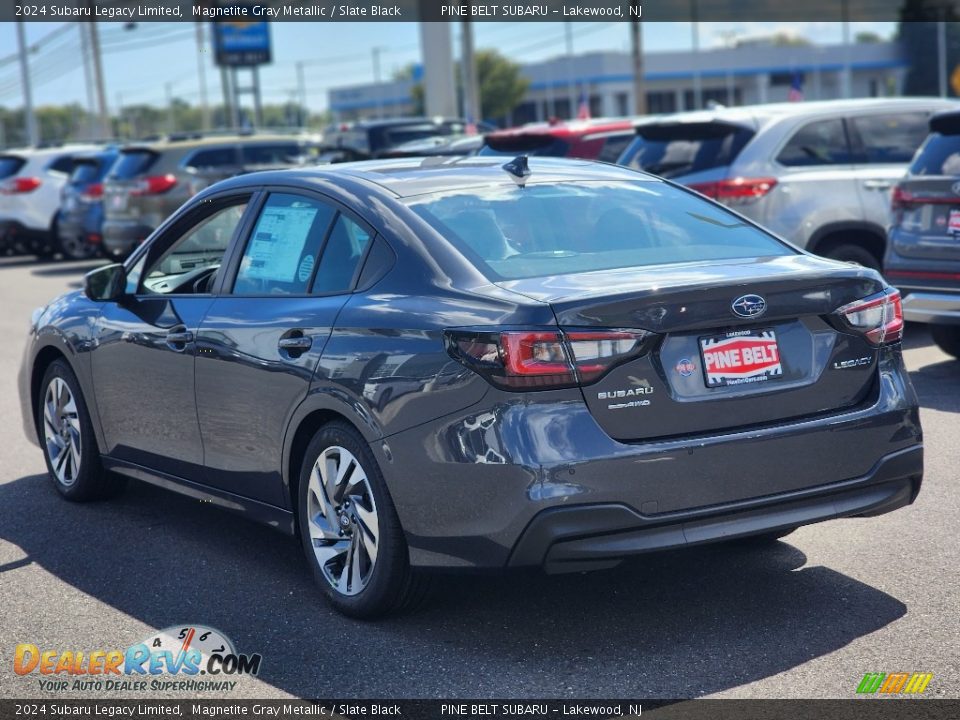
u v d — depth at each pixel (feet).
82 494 20.36
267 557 17.30
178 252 18.31
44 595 16.06
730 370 13.15
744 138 32.89
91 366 19.22
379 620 14.56
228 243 17.06
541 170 16.58
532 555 12.53
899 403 14.06
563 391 12.51
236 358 15.83
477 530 12.78
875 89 292.81
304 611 15.01
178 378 17.06
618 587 15.33
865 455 13.78
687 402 12.90
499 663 13.17
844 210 33.01
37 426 21.53
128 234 58.18
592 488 12.41
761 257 14.73
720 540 13.03
